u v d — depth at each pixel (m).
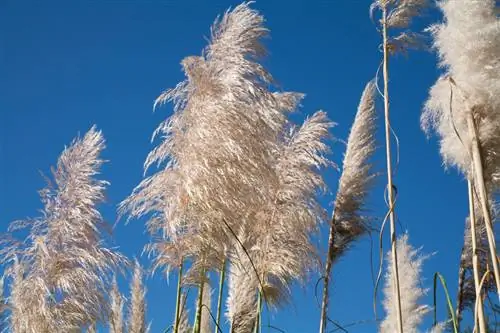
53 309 5.61
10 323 6.00
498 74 3.82
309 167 6.72
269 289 7.16
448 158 4.04
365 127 7.68
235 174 5.13
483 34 3.86
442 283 5.33
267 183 5.36
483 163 3.80
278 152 6.39
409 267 6.75
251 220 5.55
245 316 7.31
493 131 3.76
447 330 6.33
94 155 5.90
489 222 3.59
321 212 6.72
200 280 5.75
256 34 5.51
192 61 5.50
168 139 5.40
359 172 7.55
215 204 5.16
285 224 6.58
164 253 5.77
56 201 5.88
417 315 6.61
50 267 5.64
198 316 5.71
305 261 6.70
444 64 4.07
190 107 5.35
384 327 6.67
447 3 4.07
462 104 3.88
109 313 5.86
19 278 5.74
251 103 5.30
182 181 5.21
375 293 4.85
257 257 6.77
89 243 5.75
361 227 7.43
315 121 6.88
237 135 5.14
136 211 5.61
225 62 5.46
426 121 4.23
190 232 5.60
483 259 6.36
